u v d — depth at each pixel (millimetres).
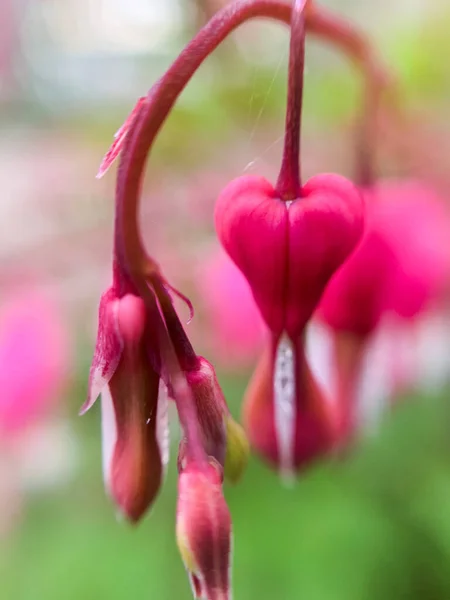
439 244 167
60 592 212
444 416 221
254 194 131
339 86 216
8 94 270
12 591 213
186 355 128
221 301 194
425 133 199
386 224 164
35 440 213
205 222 217
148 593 213
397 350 180
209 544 121
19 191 230
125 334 126
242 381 214
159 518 222
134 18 230
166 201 217
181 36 205
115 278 127
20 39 279
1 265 215
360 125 166
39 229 225
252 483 223
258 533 215
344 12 238
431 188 192
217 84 215
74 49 263
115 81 241
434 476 219
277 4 128
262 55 219
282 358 144
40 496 227
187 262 210
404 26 223
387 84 169
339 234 130
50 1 273
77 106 246
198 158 219
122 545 220
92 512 226
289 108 129
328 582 208
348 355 165
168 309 127
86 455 225
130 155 125
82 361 223
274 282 132
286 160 130
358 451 223
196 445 123
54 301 213
